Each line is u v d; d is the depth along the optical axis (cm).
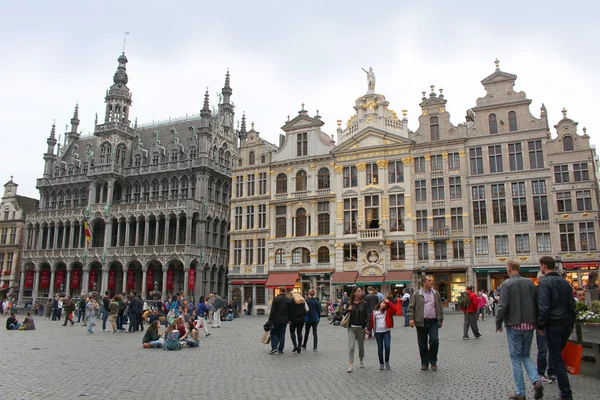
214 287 6962
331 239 5694
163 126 7981
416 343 2255
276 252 6041
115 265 7156
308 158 5991
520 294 1106
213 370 1588
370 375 1453
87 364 1739
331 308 4456
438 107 5438
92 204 7406
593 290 1681
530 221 4869
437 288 5184
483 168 5131
